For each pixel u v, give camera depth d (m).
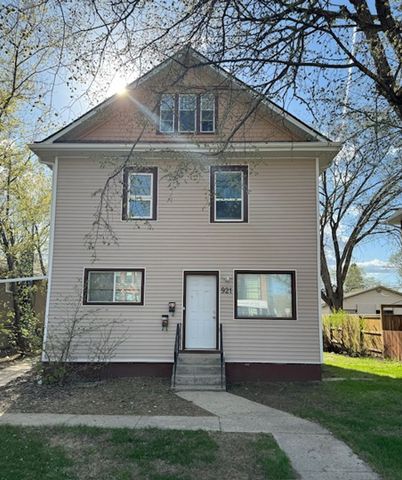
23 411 7.47
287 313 10.85
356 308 37.53
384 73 6.04
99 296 11.02
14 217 16.53
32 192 16.64
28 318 14.62
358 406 7.79
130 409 7.61
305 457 5.29
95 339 10.78
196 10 5.20
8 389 9.38
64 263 11.07
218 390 9.30
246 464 5.01
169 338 10.80
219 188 11.40
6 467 4.88
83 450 5.45
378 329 15.27
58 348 10.43
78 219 11.24
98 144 11.19
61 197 11.34
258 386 9.80
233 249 11.11
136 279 11.09
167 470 4.83
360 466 5.02
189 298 11.05
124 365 10.70
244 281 11.02
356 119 8.08
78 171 11.44
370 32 5.91
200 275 11.11
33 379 10.53
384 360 14.44
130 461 5.08
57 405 7.91
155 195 11.35
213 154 6.95
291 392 9.12
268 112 11.12
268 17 5.28
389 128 7.81
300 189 11.23
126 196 10.63
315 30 5.55
